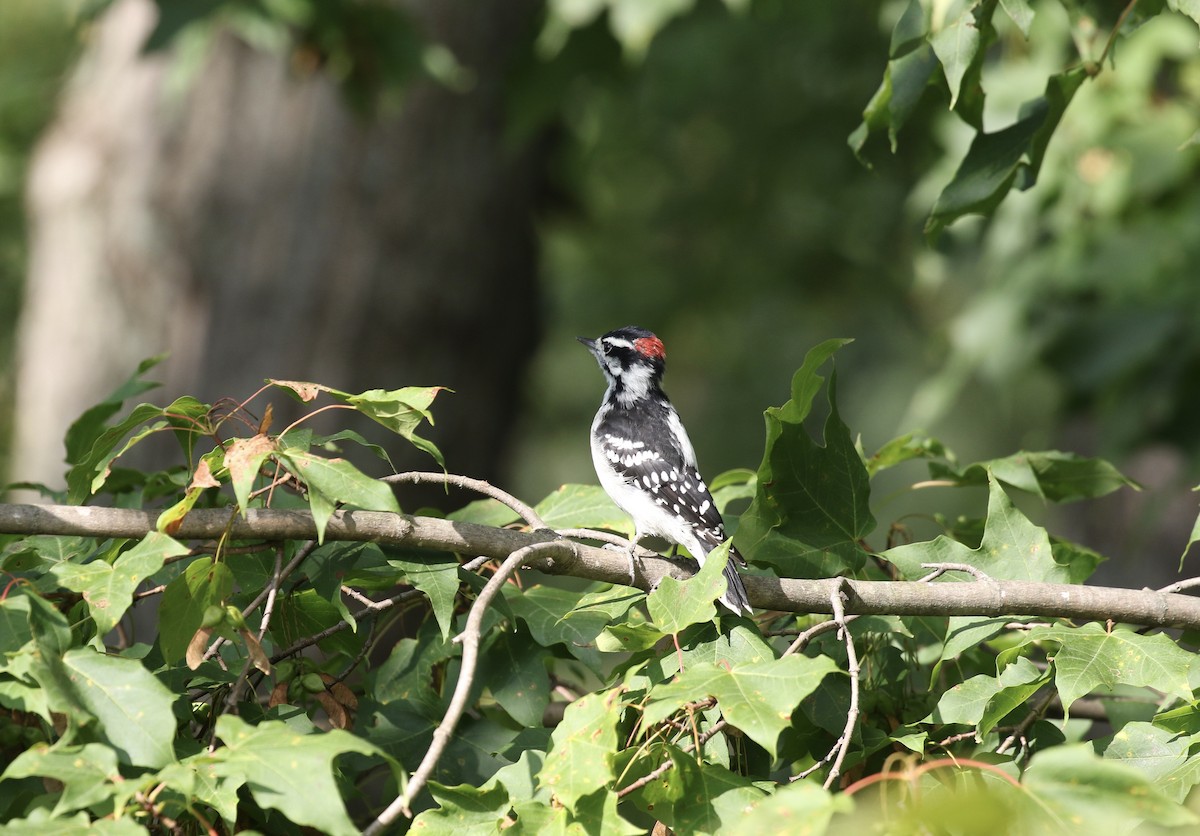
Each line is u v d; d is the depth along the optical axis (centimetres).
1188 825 417
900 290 2172
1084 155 1326
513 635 609
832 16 1794
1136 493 1450
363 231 1464
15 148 1945
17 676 439
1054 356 1347
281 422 1420
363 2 1228
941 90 673
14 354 1905
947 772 501
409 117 1481
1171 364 1272
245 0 1190
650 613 514
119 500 685
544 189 1770
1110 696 659
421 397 523
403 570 549
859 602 572
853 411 2469
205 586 507
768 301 2344
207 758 424
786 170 2141
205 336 1439
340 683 568
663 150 2270
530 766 503
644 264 2398
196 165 1448
